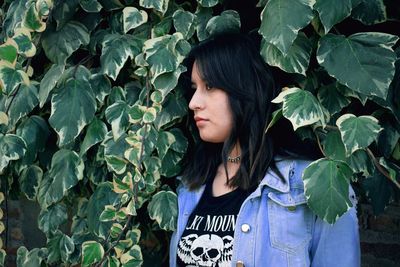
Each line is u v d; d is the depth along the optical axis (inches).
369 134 45.5
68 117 52.4
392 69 46.4
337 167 45.2
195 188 54.4
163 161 55.6
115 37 54.2
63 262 57.2
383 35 47.7
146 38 56.4
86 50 58.8
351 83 46.5
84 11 55.6
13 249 103.9
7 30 56.5
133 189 50.3
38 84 56.4
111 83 57.8
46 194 56.6
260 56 51.6
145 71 53.1
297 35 49.6
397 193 57.2
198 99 51.2
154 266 62.4
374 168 51.8
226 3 56.9
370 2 50.9
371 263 84.0
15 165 58.4
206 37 54.5
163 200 54.4
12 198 66.2
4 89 51.0
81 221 58.3
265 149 50.6
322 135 51.3
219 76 50.1
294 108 46.0
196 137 56.2
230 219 50.8
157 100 51.8
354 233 49.2
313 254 49.9
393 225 82.5
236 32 52.9
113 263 51.8
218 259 50.0
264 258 48.7
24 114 54.7
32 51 51.9
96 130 54.5
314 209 44.3
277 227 48.7
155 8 52.4
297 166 50.5
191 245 51.8
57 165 54.9
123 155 52.7
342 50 47.7
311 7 46.3
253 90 50.8
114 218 50.9
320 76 53.7
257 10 57.9
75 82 53.9
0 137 53.6
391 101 51.7
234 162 53.0
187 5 57.7
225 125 51.1
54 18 53.6
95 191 55.5
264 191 50.1
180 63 53.0
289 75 54.7
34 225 102.3
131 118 51.3
